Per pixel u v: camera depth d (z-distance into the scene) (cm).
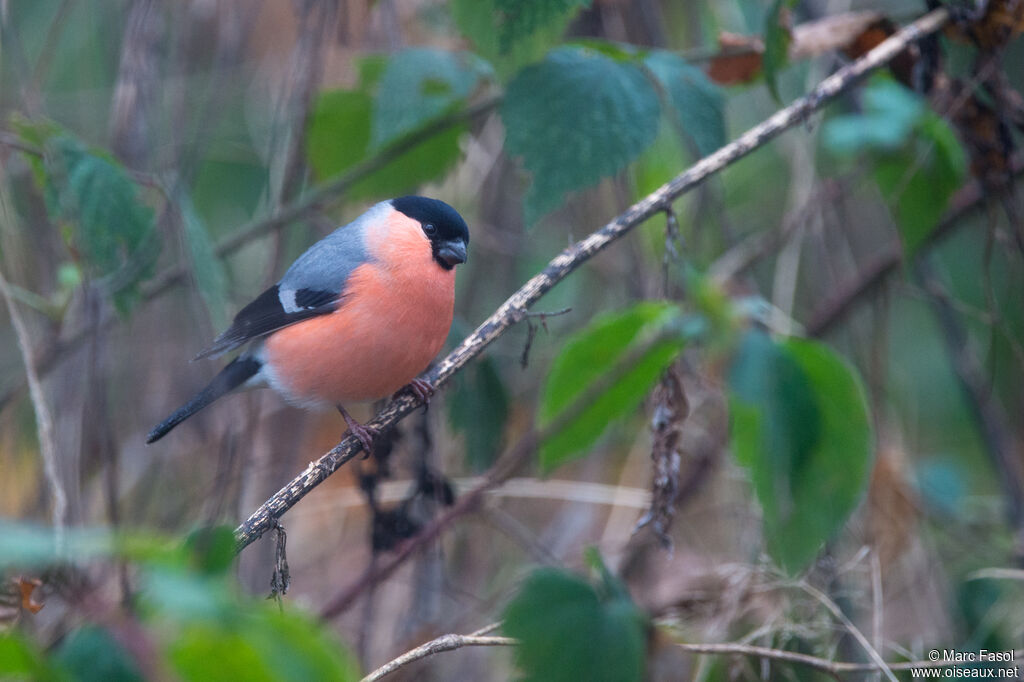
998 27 774
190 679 275
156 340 1062
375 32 1041
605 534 991
